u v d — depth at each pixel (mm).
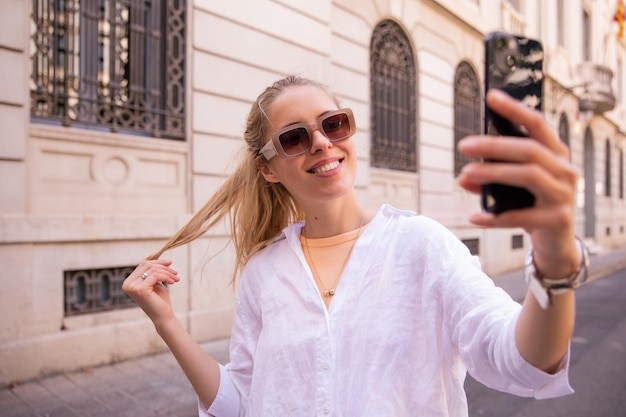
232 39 6059
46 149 4633
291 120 1243
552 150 555
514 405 4066
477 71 12133
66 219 4617
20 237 4324
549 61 15836
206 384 1287
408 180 9641
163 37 5613
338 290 1131
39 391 4121
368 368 1031
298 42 6832
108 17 5137
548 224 568
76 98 4863
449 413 1011
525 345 718
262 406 1133
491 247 11914
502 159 552
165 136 5613
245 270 1376
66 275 4746
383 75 9180
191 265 5609
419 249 1072
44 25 4723
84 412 3691
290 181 1251
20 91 4430
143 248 5230
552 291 656
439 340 1020
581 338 6285
